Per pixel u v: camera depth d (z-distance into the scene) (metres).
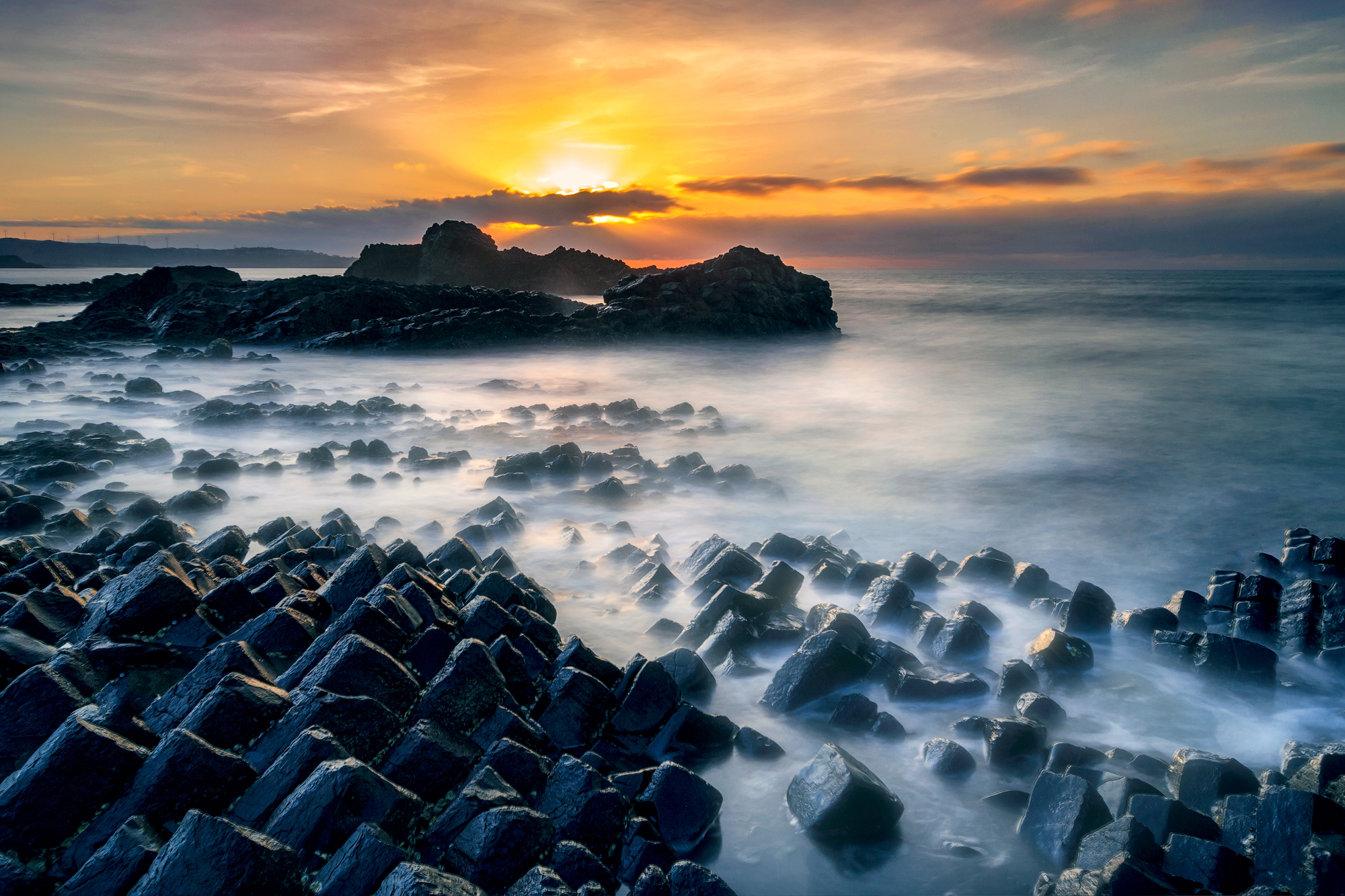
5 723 5.37
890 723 7.05
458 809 4.92
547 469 16.28
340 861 4.30
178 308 45.69
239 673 5.73
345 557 9.59
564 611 9.77
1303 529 12.04
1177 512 15.23
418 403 27.06
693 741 6.74
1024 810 5.91
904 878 5.40
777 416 25.17
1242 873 4.82
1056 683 7.97
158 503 12.63
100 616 6.69
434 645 6.56
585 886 4.45
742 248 52.81
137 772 4.84
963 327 55.72
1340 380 30.86
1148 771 6.36
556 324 44.41
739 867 5.48
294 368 34.97
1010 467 18.69
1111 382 31.39
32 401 24.12
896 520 14.64
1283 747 6.64
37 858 4.52
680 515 14.32
